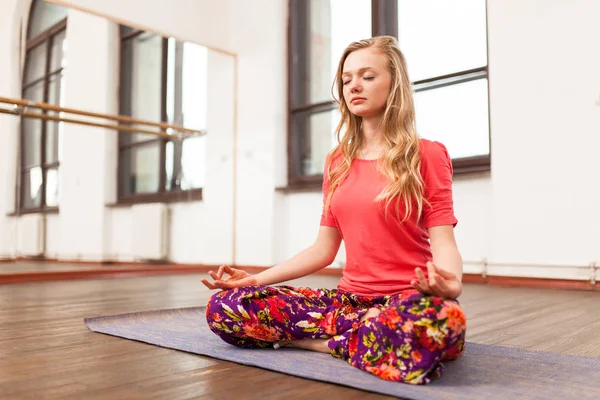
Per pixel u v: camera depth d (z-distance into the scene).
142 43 4.73
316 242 1.39
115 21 4.48
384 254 1.22
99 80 4.60
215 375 1.09
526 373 1.11
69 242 4.49
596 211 3.03
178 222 4.74
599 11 3.04
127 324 1.74
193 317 1.91
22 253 4.18
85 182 4.62
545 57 3.22
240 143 4.94
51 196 4.41
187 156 4.78
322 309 1.25
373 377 1.05
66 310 2.17
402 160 1.18
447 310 0.98
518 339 1.54
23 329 1.68
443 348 1.00
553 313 2.09
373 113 1.26
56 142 4.43
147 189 4.79
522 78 3.31
